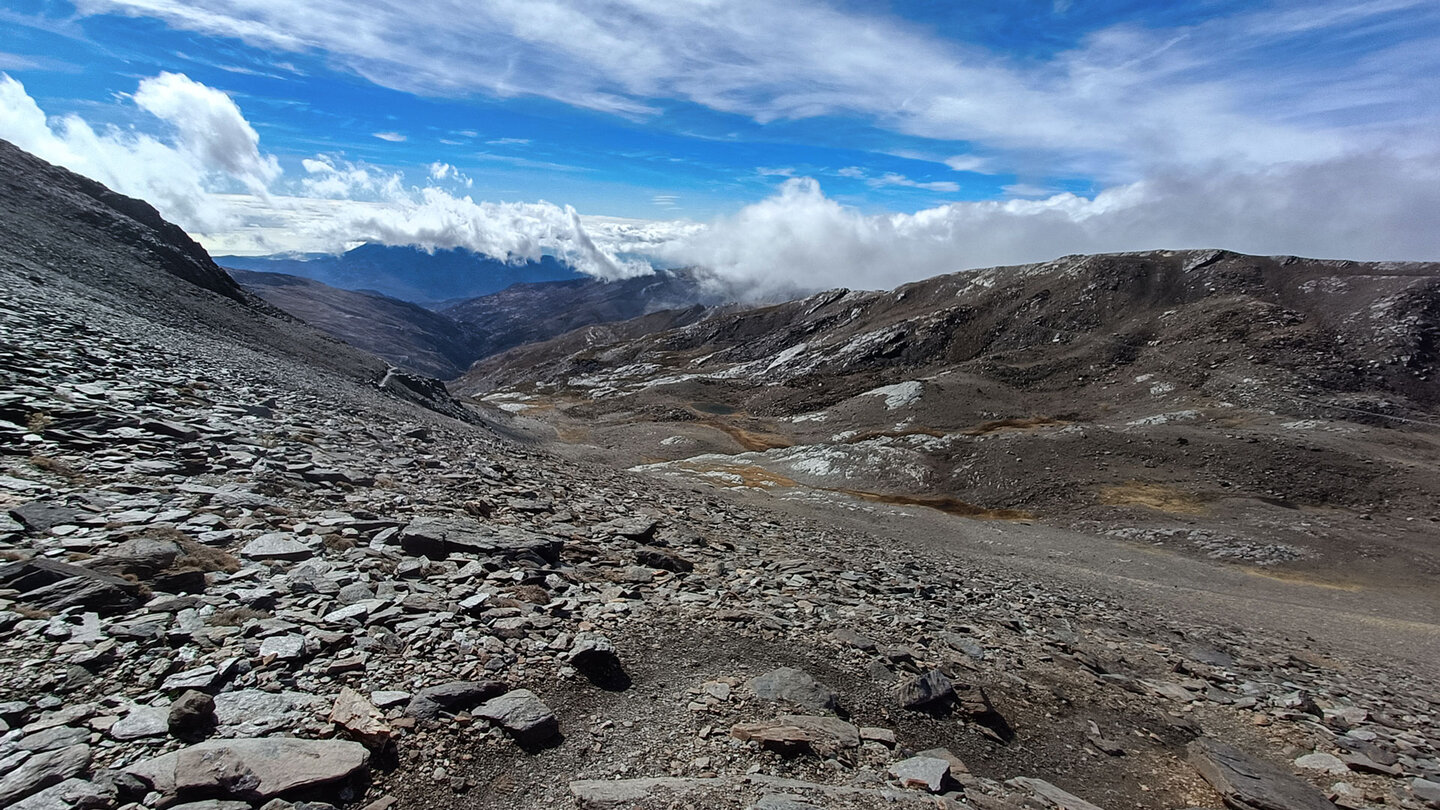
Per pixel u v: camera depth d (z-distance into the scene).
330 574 9.74
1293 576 46.47
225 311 57.41
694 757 7.46
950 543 46.09
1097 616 22.80
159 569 8.49
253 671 6.85
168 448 13.76
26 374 15.48
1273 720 13.67
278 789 5.27
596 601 11.42
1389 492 60.34
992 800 7.71
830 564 21.12
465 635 8.73
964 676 12.14
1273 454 68.25
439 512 14.78
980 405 125.62
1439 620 37.59
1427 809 10.09
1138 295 177.25
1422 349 114.62
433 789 5.95
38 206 55.44
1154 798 9.59
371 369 68.44
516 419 135.75
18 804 4.59
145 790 5.01
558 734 7.33
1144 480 68.06
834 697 9.74
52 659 6.29
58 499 9.91
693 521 24.23
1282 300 151.00
